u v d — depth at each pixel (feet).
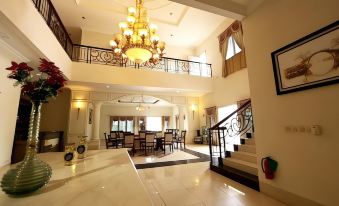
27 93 4.14
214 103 27.30
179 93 28.86
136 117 44.21
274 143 8.32
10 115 10.81
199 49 31.86
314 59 6.65
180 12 23.77
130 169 5.35
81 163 6.03
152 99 34.53
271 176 8.32
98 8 21.91
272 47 8.47
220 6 9.19
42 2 12.44
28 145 4.00
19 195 3.52
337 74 5.95
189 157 18.94
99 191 3.71
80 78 19.24
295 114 7.41
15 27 7.93
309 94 6.91
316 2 6.69
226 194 9.29
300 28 7.23
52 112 24.95
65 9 21.93
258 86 9.25
